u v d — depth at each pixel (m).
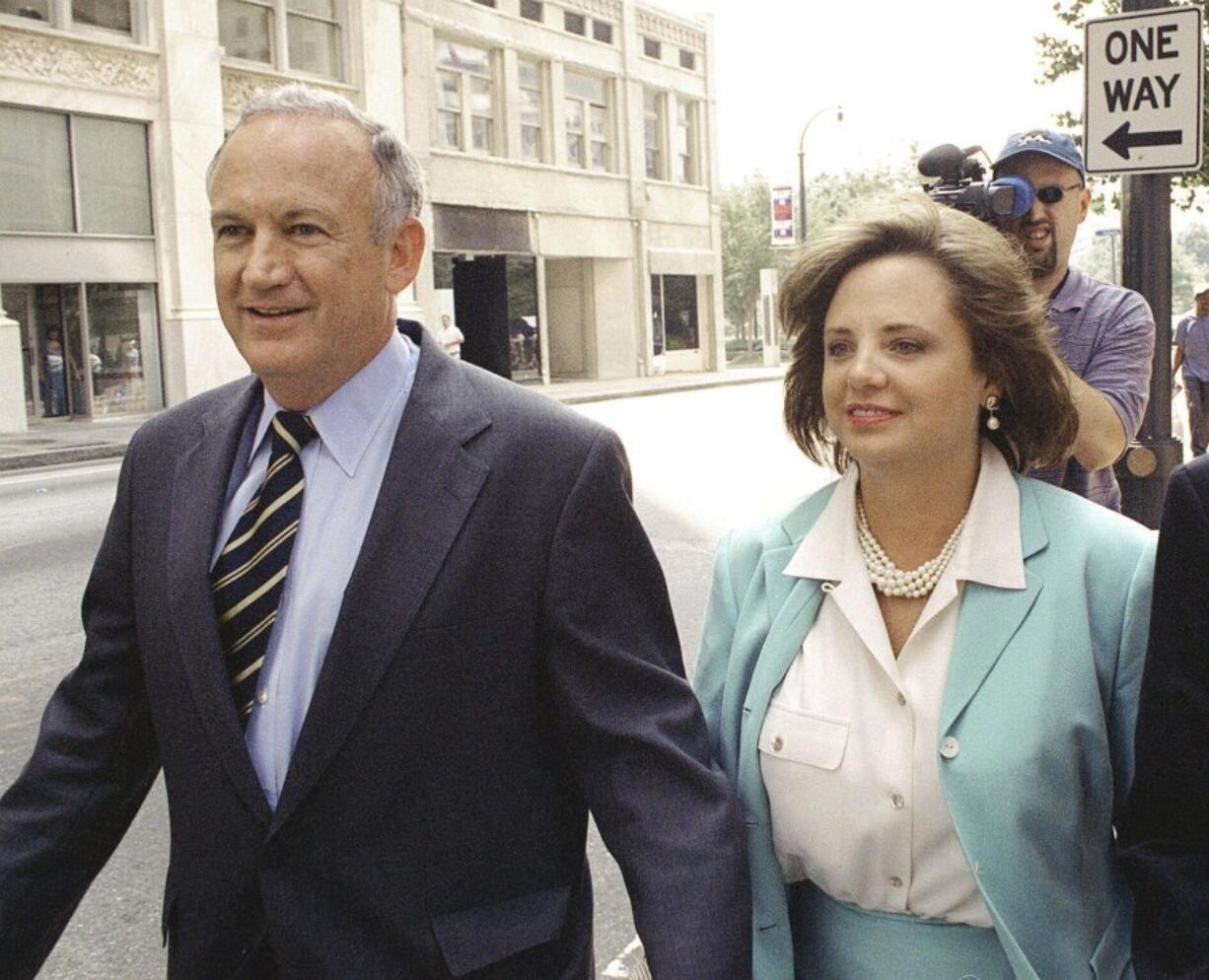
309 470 1.79
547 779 1.79
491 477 1.75
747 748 1.91
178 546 1.80
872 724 1.82
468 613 1.71
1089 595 1.79
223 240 1.76
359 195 1.74
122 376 20.66
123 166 20.39
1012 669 1.76
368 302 1.77
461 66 28.20
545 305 32.72
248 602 1.75
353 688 1.67
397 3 25.45
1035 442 1.97
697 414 20.59
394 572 1.70
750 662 1.97
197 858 1.75
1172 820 1.64
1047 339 1.90
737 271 62.34
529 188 30.25
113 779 1.94
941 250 1.84
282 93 1.79
